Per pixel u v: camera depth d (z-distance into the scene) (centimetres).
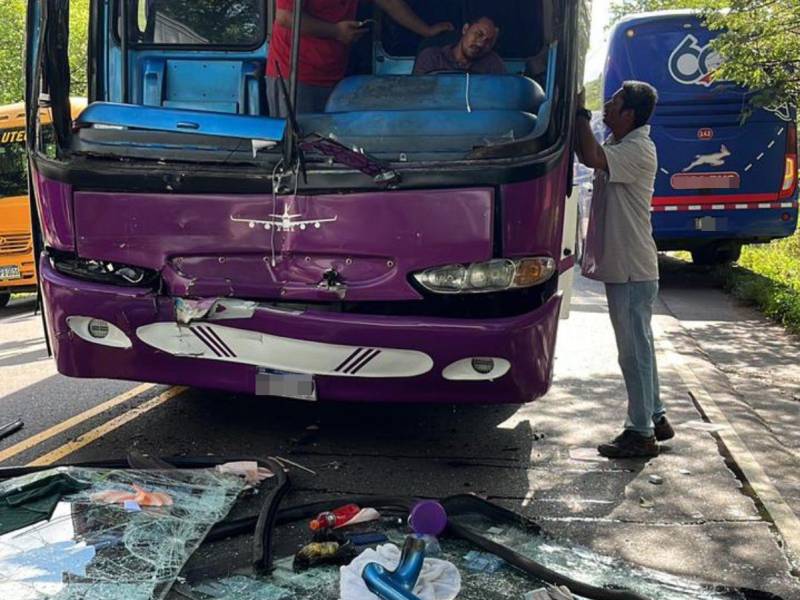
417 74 525
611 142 509
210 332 450
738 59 1071
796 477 487
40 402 614
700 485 468
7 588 329
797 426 595
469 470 486
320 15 508
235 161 434
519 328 430
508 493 454
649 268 493
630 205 488
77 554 356
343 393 445
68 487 418
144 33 552
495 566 364
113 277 457
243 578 350
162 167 439
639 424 507
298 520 404
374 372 439
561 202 441
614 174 477
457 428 561
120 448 512
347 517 398
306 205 429
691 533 408
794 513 434
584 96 493
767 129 1173
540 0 569
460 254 425
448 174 420
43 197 460
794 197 1190
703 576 366
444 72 557
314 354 439
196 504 406
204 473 442
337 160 422
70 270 465
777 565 377
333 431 548
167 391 633
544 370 450
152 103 549
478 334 427
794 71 1070
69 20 480
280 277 440
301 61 504
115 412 585
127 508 397
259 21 542
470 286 427
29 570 343
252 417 573
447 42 589
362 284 432
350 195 425
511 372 437
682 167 1188
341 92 481
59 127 459
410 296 430
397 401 446
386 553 358
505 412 596
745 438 548
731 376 739
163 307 451
